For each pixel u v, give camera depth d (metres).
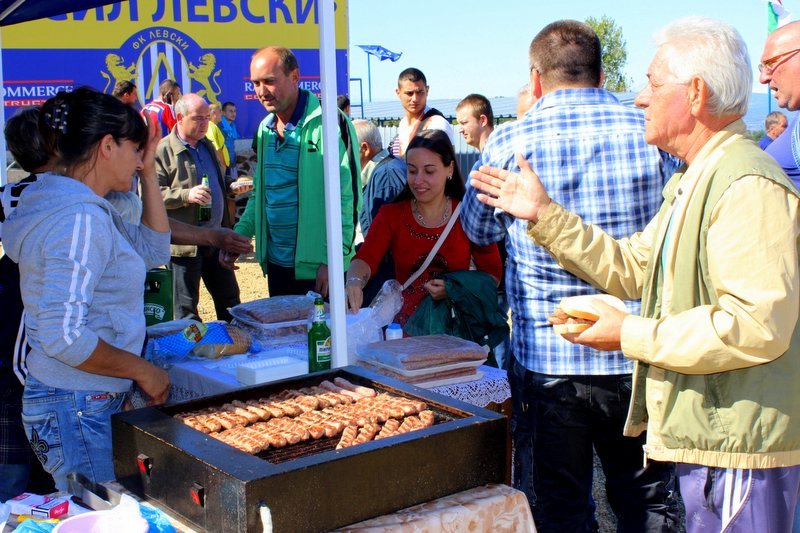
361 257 3.34
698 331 1.52
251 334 2.97
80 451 2.13
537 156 2.27
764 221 1.50
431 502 1.60
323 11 2.50
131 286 2.16
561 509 2.37
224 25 11.16
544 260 2.28
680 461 1.68
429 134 3.32
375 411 1.83
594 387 2.25
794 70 2.94
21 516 1.59
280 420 1.82
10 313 2.26
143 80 10.95
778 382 1.59
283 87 3.79
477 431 1.66
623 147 2.24
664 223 1.75
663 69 1.67
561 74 2.31
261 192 4.13
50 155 2.23
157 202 2.62
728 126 1.66
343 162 3.81
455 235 3.36
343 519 1.47
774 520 1.65
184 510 1.53
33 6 3.67
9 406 2.35
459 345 2.63
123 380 2.21
